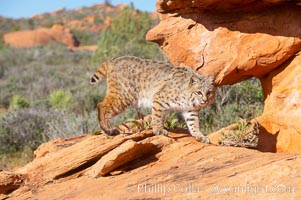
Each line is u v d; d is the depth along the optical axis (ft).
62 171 26.55
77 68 97.96
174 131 30.81
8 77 102.27
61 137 47.67
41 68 111.45
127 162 25.94
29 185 26.53
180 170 24.27
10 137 50.06
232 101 46.52
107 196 22.57
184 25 30.04
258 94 44.34
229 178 21.83
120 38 90.27
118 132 29.86
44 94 79.00
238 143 30.17
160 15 31.24
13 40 181.16
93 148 26.53
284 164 21.75
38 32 186.80
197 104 28.22
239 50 28.96
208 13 29.30
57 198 24.03
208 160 24.81
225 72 29.32
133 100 30.48
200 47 29.66
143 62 30.35
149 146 26.20
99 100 59.88
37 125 52.29
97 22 237.45
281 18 28.30
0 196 26.30
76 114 56.24
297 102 28.32
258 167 22.29
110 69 30.63
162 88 28.89
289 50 28.45
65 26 237.25
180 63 30.76
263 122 30.48
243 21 28.86
